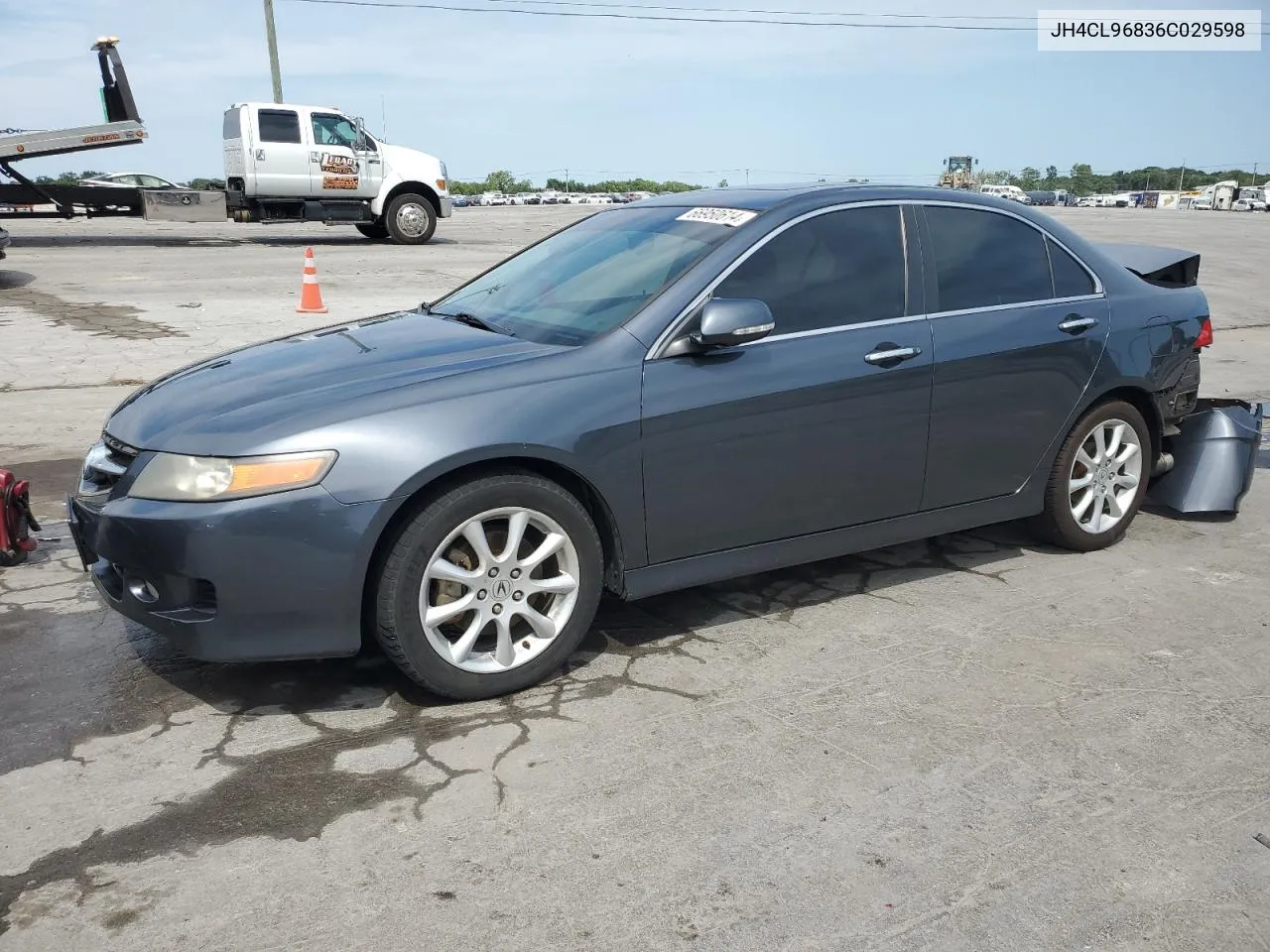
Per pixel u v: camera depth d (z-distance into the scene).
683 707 3.24
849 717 3.18
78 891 2.38
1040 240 4.37
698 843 2.56
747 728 3.12
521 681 3.29
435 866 2.47
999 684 3.40
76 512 3.23
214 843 2.55
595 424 3.25
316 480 2.93
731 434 3.51
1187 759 2.97
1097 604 4.08
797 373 3.61
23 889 2.38
